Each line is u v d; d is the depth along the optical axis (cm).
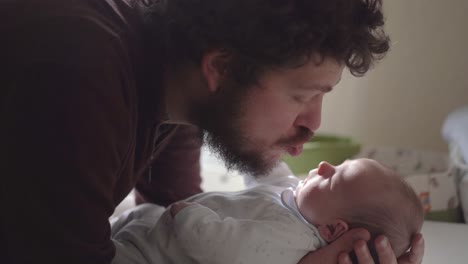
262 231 90
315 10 70
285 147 85
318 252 91
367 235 89
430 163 173
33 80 64
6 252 68
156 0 80
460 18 192
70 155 63
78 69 64
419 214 96
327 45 72
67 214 65
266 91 77
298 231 93
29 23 69
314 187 99
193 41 76
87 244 67
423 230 130
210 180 178
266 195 103
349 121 215
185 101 84
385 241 86
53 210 64
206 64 78
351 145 175
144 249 93
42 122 63
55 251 66
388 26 203
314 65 73
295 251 91
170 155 113
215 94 80
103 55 67
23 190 64
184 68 81
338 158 172
